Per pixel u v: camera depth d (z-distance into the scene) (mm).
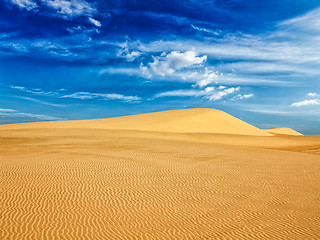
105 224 9344
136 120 77375
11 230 8430
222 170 19547
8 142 33156
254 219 10258
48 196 12148
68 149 27625
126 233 8664
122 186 14352
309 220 10242
